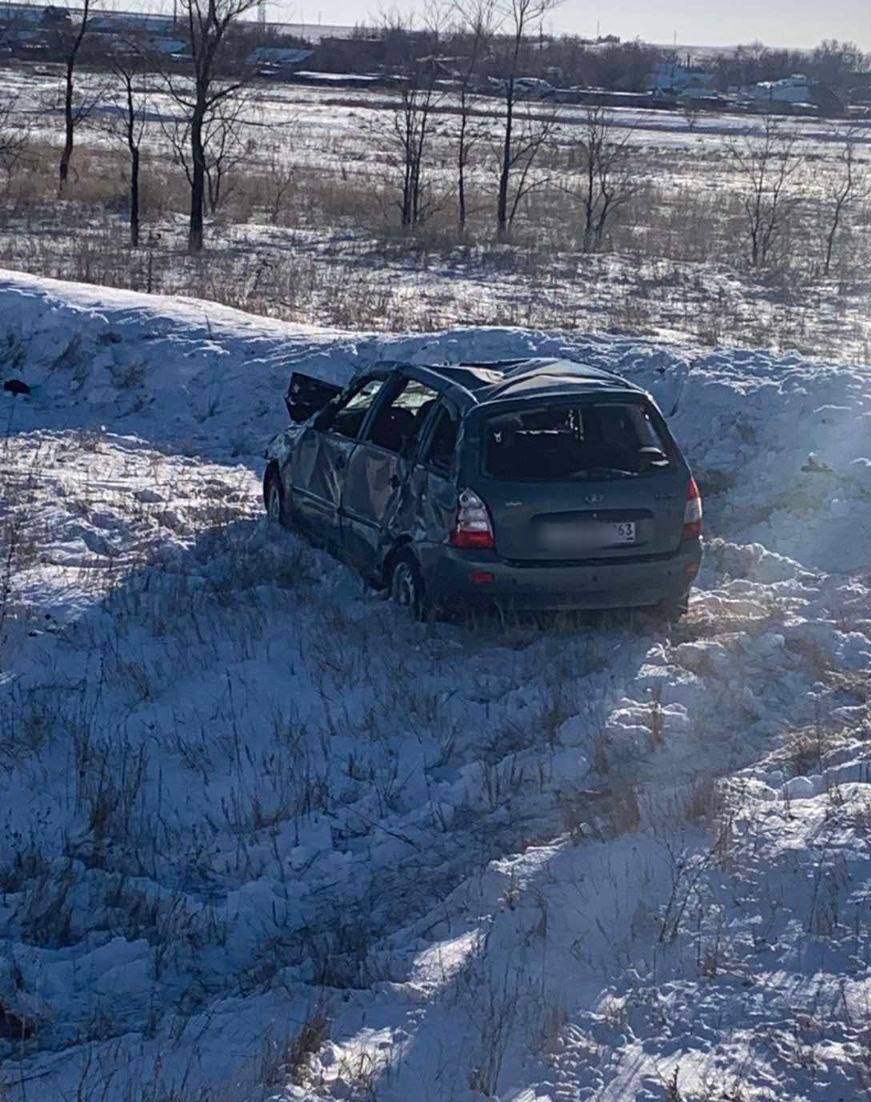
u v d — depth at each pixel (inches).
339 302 895.1
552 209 1638.8
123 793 270.7
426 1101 169.8
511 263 1205.7
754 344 839.1
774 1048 174.9
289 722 303.7
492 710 306.0
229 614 359.6
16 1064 188.1
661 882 222.8
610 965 200.2
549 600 336.8
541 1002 189.5
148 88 2100.1
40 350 659.4
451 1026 186.5
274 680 323.0
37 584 385.1
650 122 2965.1
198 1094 171.9
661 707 300.4
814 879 217.6
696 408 524.1
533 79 2965.1
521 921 217.0
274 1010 197.3
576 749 283.1
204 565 407.8
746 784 260.2
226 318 689.0
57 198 1440.7
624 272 1193.4
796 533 429.4
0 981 209.8
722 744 286.5
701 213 1644.9
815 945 199.3
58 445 558.6
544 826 255.8
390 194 1610.5
